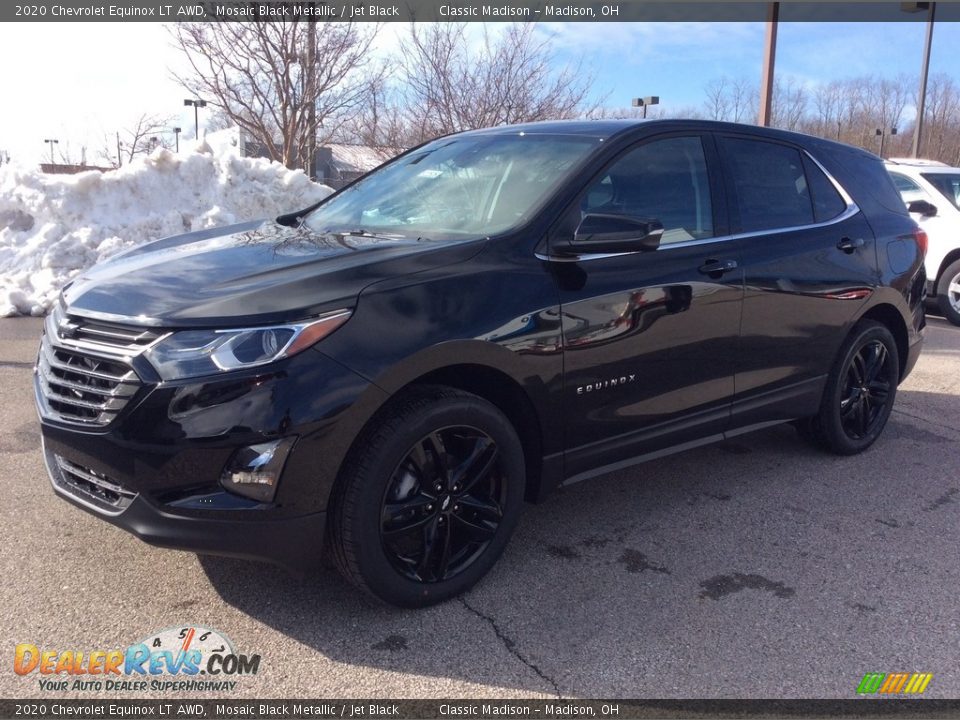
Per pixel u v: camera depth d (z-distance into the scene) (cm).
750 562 370
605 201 370
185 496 278
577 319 342
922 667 297
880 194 520
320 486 285
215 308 283
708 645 307
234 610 318
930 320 1002
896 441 543
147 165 1000
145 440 274
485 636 308
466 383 334
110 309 297
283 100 1269
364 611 321
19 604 315
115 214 966
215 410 271
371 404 289
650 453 394
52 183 951
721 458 505
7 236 941
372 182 452
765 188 445
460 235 353
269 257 335
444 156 433
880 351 512
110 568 343
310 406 277
